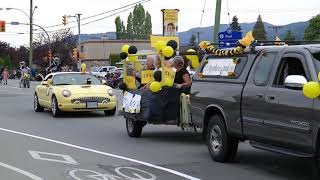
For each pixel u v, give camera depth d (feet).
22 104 83.15
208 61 34.40
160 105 40.47
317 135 23.77
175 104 40.65
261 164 31.78
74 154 35.76
